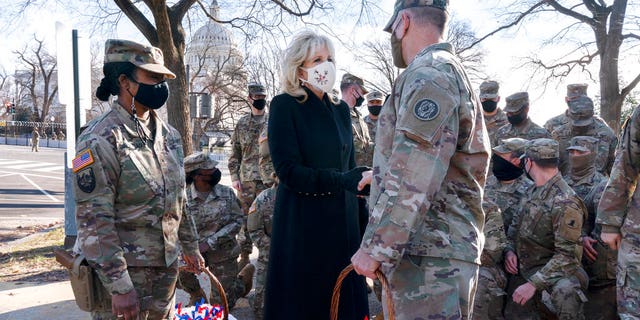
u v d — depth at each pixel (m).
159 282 2.79
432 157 2.10
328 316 3.12
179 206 2.90
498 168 4.70
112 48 2.73
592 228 4.73
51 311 4.99
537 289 4.06
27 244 8.29
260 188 7.23
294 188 3.03
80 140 2.62
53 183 18.55
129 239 2.66
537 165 4.23
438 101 2.13
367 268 2.16
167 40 8.31
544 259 4.26
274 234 3.21
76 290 2.63
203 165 4.97
